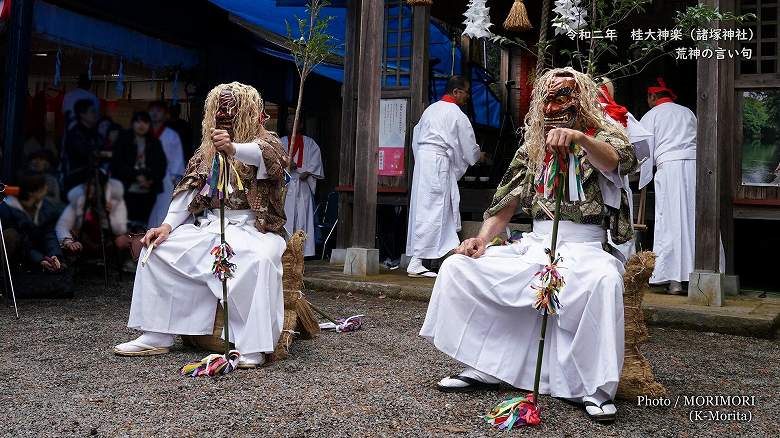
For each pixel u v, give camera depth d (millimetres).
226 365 3674
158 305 3990
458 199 7453
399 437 2779
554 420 3037
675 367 4094
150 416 2959
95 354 4082
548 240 3395
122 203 8523
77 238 8195
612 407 3062
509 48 10852
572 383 3158
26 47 6910
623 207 3420
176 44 8750
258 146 3924
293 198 9406
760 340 4918
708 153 5535
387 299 6418
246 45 9789
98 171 8422
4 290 6227
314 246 9922
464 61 10742
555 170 3035
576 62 10328
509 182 3625
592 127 3307
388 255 9180
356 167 7246
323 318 5449
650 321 5336
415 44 7949
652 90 6773
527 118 3553
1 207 6406
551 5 9547
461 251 3465
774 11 6227
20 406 3072
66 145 8281
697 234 5578
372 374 3742
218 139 3691
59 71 7797
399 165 8008
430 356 4215
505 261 3344
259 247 3918
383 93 8094
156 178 8773
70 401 3154
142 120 8781
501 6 9820
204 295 3998
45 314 5465
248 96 4035
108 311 5680
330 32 9883
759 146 6133
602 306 3057
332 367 3877
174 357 4016
